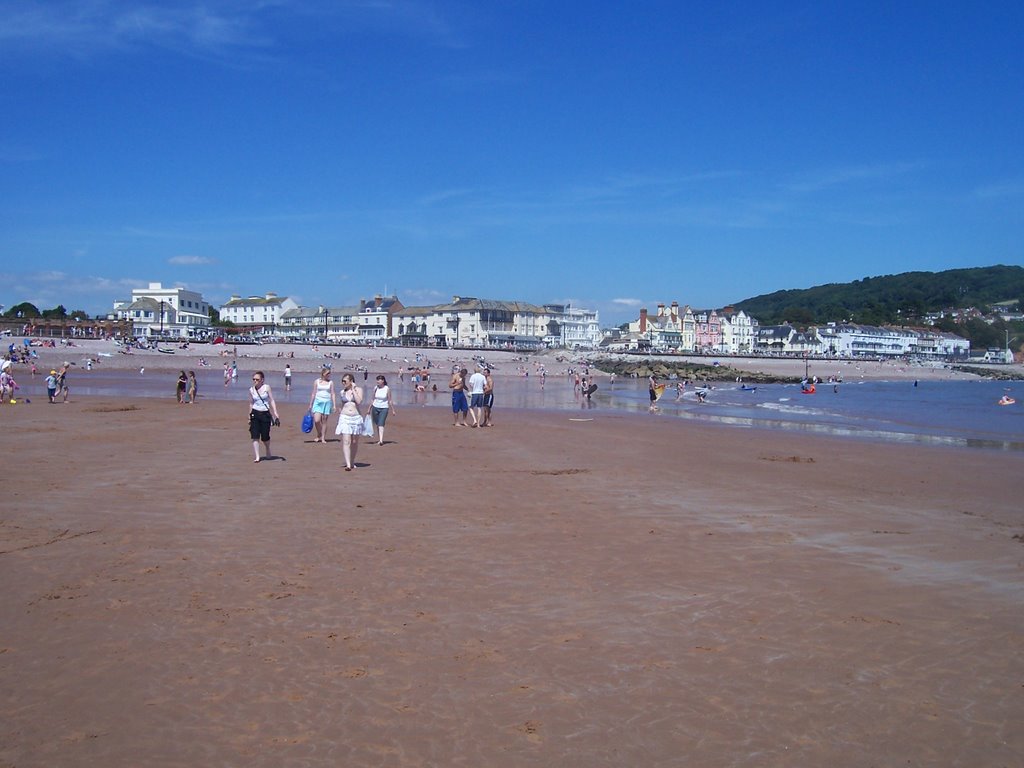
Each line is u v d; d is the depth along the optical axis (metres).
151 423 25.09
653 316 185.38
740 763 4.85
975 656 6.54
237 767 4.70
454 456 18.78
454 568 8.85
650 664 6.28
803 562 9.38
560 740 5.09
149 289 155.88
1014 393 84.19
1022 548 10.27
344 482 14.44
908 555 9.82
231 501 12.27
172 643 6.48
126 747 4.89
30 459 16.06
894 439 27.30
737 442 24.12
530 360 120.12
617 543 10.15
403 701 5.57
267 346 107.12
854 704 5.65
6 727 5.09
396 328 164.12
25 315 145.75
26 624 6.82
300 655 6.31
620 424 30.61
